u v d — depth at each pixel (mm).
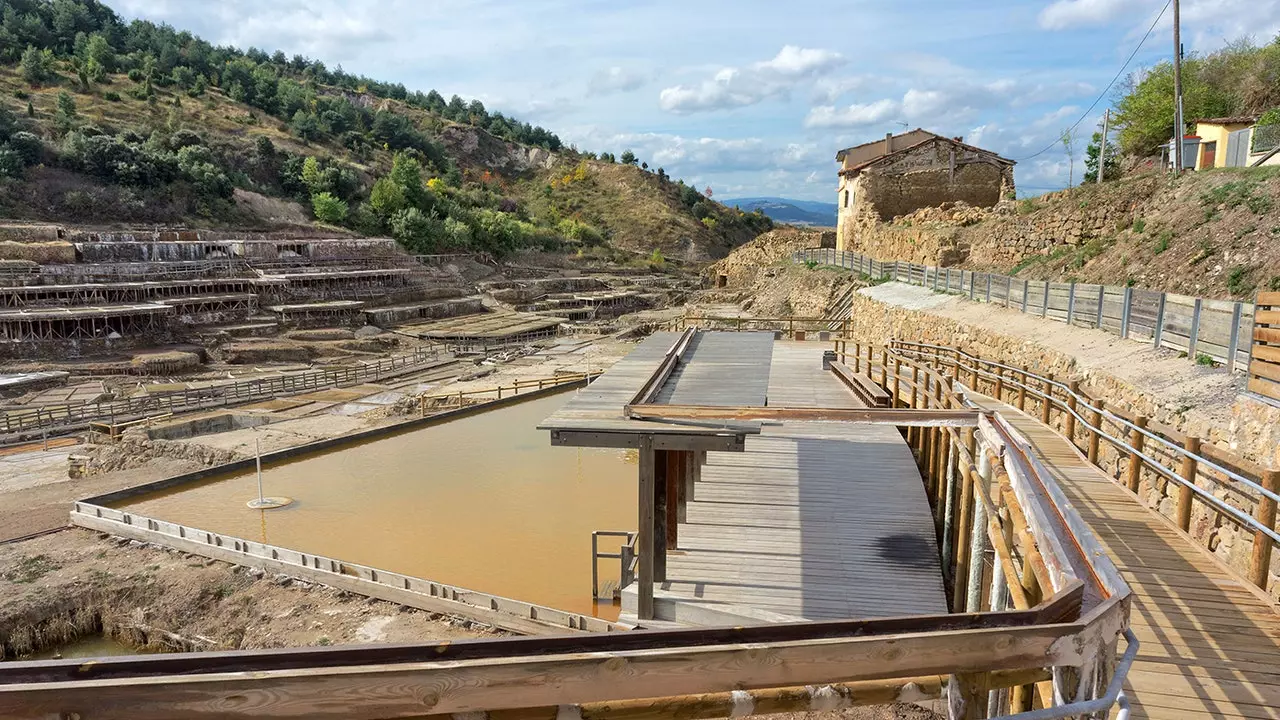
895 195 47562
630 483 21047
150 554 15039
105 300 43688
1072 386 12070
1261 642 5672
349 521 18078
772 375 21656
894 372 17016
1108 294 14953
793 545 11125
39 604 13070
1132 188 24047
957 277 26391
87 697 2230
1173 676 5230
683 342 15023
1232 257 16922
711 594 9883
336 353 43562
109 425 25594
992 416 7980
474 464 22938
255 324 46750
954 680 3111
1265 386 8258
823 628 2756
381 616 12422
